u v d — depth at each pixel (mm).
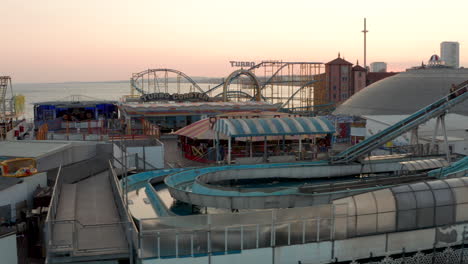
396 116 78250
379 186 34344
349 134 79250
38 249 30719
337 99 183125
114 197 34156
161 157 51625
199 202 32500
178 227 25078
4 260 27344
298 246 26688
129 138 64500
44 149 43000
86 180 40812
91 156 48562
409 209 28297
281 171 43688
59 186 34188
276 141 59656
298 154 52438
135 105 89875
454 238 29438
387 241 28109
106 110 102625
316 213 26922
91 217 29594
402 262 27656
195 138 57781
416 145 51344
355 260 27609
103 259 24219
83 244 25266
